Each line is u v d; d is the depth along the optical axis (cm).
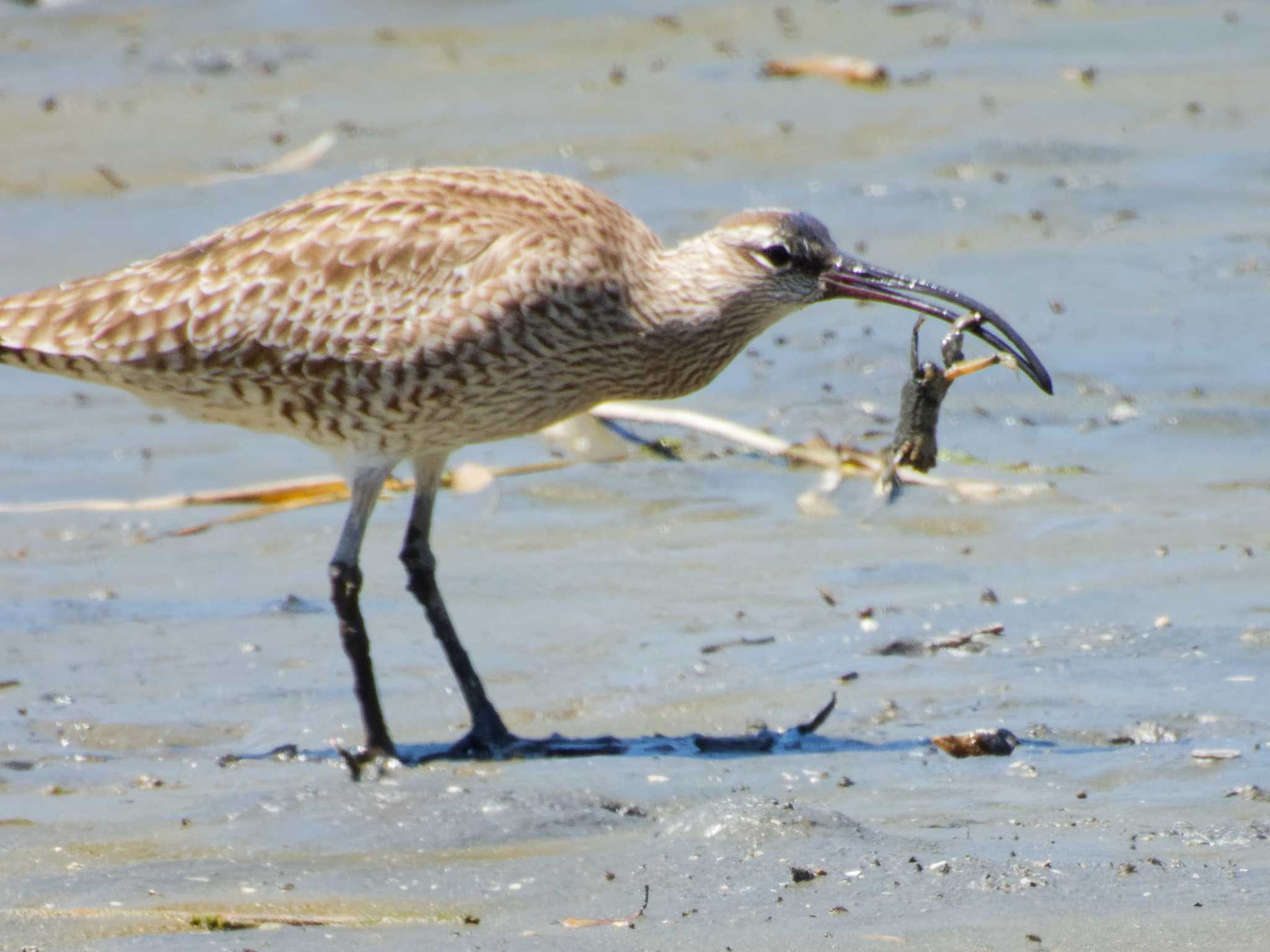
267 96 2719
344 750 1048
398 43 2986
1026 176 2258
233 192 2297
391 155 2412
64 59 2948
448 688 1198
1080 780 1002
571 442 1645
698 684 1178
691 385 1279
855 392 1708
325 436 1226
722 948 792
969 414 1659
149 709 1153
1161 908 826
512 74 2789
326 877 885
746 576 1364
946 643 1217
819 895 848
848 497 1512
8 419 1739
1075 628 1234
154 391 1241
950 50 2839
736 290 1259
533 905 850
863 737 1088
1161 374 1712
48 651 1250
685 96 2634
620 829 951
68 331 1220
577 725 1133
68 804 993
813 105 2572
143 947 798
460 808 962
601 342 1228
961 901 838
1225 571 1325
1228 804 959
